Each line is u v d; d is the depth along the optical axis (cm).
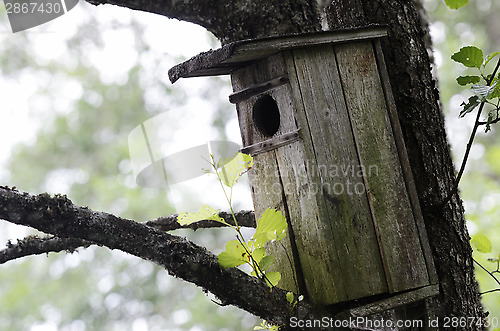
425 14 389
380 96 364
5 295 1187
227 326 1101
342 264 341
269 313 316
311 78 353
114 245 306
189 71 351
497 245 708
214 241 1096
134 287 1189
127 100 1193
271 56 355
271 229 310
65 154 1212
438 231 362
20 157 1223
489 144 1138
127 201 1115
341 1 384
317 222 342
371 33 361
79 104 1223
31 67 1255
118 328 1165
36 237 344
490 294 695
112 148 1194
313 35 348
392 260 350
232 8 370
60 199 304
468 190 1017
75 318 1172
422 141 365
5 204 297
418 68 370
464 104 331
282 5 369
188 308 1155
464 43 1260
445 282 360
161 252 308
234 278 312
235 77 374
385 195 356
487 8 1297
